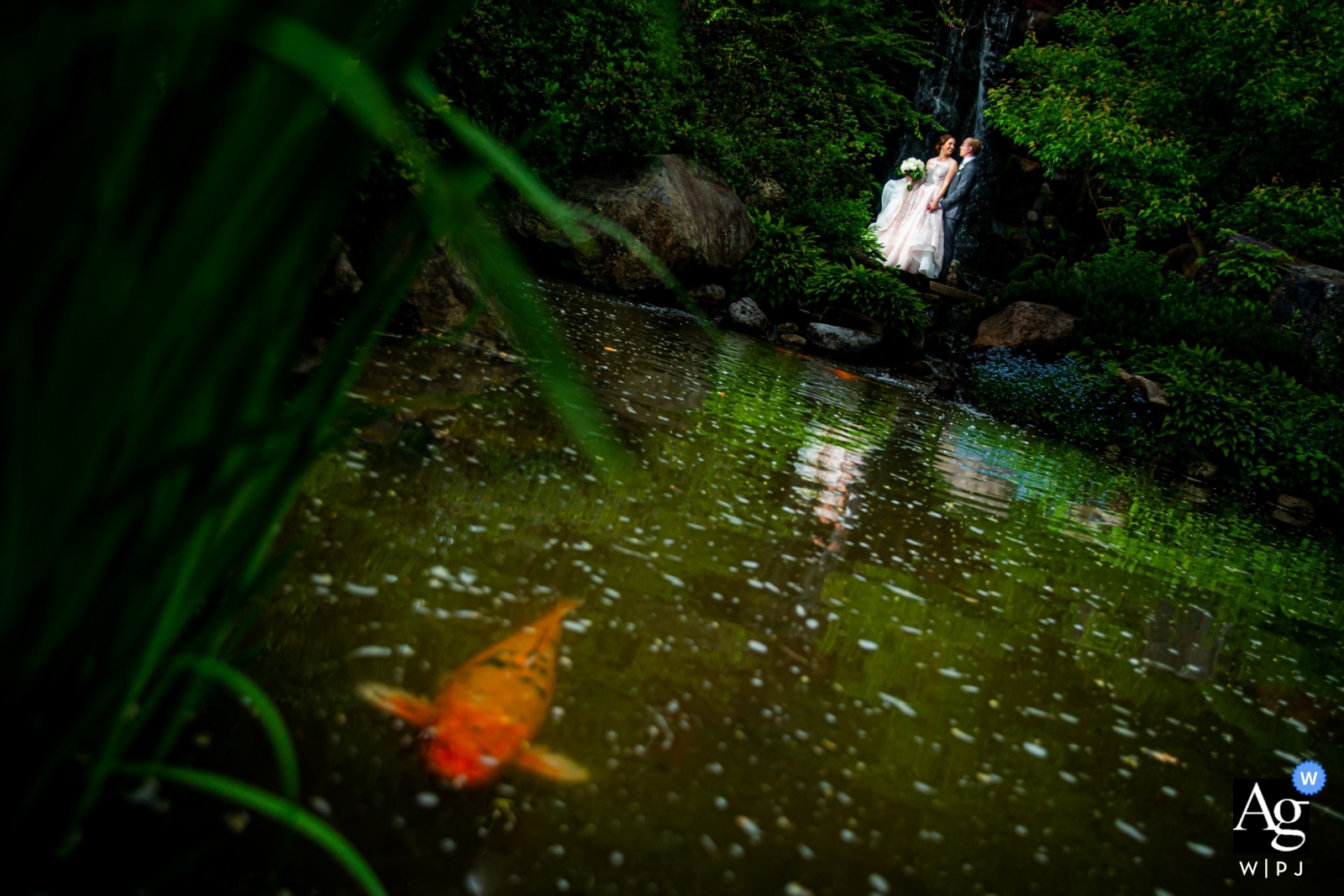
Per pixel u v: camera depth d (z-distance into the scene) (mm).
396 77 765
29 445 842
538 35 8609
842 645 2250
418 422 3078
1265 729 2492
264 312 935
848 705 1930
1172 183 15164
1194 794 1965
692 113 11477
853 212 13531
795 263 11156
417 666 1583
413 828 1200
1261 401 9891
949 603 2840
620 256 9258
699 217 10086
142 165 812
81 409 858
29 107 751
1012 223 18812
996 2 19344
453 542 2193
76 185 781
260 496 1046
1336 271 13219
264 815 1152
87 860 1000
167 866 1029
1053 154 15547
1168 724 2336
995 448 7109
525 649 1709
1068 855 1578
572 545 2398
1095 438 9508
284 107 802
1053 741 2033
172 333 869
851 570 2877
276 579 1746
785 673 1997
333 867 1098
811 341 10484
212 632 1093
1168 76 15344
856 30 17250
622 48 9328
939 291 13891
